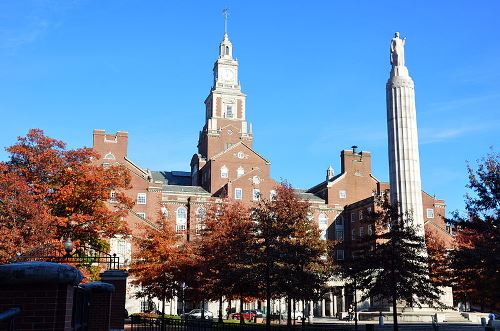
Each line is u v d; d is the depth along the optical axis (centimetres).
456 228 3709
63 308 767
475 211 2984
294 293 3506
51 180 4297
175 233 4809
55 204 4275
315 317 7444
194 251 4488
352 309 5744
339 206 10138
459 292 5322
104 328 1773
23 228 3384
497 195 2911
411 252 3275
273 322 5684
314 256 3731
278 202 4097
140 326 3675
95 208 4378
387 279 3161
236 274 3603
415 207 5150
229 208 5734
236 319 6550
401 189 5203
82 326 1334
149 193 9038
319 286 3750
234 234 4116
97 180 4366
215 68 12225
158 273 4356
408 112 5366
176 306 7444
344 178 10388
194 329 3123
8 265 745
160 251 4500
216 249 4212
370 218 3462
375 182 10588
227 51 12300
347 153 10550
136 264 4634
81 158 4522
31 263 762
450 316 4872
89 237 4353
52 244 3378
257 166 10225
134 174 9019
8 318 556
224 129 11356
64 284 775
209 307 8069
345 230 9981
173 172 11856
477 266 2927
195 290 4428
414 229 3447
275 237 3597
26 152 4247
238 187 9506
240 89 12006
